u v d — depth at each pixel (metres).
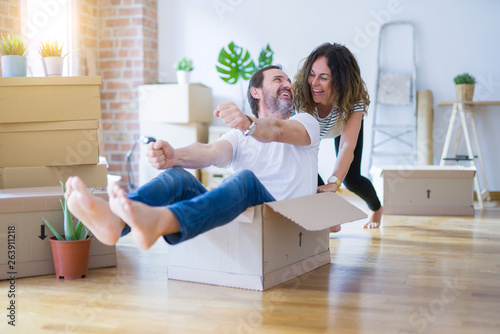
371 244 2.78
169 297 1.82
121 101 5.30
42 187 2.42
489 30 4.89
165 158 1.81
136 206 1.40
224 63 5.19
